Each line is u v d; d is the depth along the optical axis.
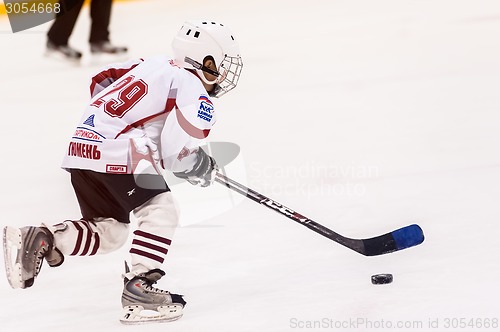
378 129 18.50
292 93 23.42
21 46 34.44
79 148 9.47
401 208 12.74
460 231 11.39
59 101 24.42
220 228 12.32
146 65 9.63
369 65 26.77
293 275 10.23
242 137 18.58
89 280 10.61
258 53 30.44
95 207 9.63
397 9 39.41
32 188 15.91
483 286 9.27
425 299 9.00
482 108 19.88
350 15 38.69
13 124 21.92
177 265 10.87
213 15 40.78
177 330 8.72
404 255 10.59
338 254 10.90
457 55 27.39
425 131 17.98
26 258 8.96
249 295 9.66
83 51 33.00
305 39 32.81
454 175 14.36
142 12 42.25
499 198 12.84
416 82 23.64
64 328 9.06
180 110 9.23
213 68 9.77
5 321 9.41
